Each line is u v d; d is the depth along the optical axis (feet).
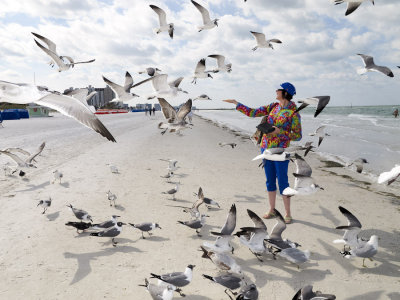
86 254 17.46
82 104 12.98
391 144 68.54
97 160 45.11
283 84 20.56
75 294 13.78
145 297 13.73
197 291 14.34
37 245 18.33
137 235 20.22
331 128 110.52
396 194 30.86
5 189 29.45
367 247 16.05
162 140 73.20
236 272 14.78
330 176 39.04
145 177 35.50
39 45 24.88
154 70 30.30
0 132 84.94
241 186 32.60
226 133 102.01
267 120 21.49
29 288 14.10
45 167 39.29
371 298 13.92
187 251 18.12
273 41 35.99
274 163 21.84
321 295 11.79
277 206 26.25
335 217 23.81
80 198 27.22
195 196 28.86
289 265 16.79
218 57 34.73
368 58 21.16
